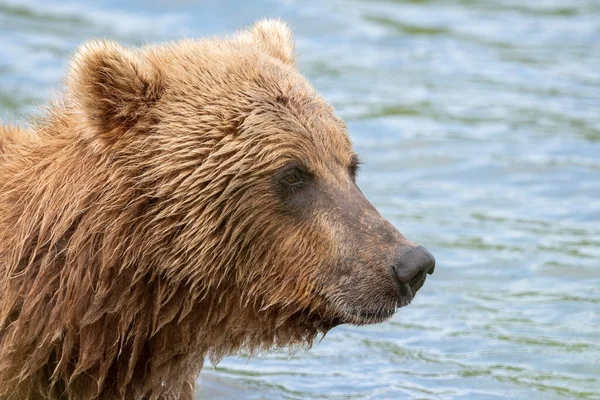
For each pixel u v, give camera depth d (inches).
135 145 396.8
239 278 404.8
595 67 1024.9
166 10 1106.1
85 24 1072.8
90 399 417.4
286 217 403.9
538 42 1090.7
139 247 394.6
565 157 829.8
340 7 1138.0
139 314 403.9
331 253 403.2
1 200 419.5
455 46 1074.7
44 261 400.8
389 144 846.5
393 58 1038.4
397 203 749.9
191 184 393.7
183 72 410.3
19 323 402.0
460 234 703.7
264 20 472.7
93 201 397.4
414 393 518.3
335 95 938.7
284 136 402.9
